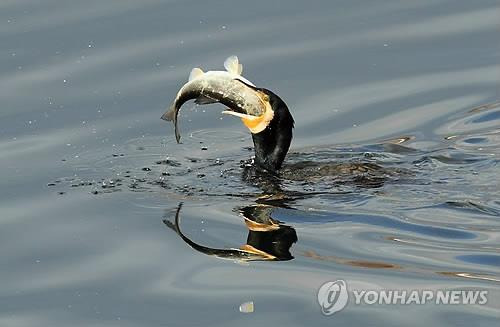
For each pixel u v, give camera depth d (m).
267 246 10.79
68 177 12.62
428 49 15.61
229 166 12.77
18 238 11.25
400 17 16.38
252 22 16.22
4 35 15.90
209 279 10.21
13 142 13.57
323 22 16.23
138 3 16.77
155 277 10.31
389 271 10.23
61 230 11.36
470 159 12.70
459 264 10.32
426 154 12.92
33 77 14.96
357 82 14.89
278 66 15.23
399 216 11.27
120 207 11.80
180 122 14.06
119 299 9.97
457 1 16.83
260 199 11.83
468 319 9.34
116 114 14.17
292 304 9.69
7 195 12.23
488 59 15.33
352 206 11.52
